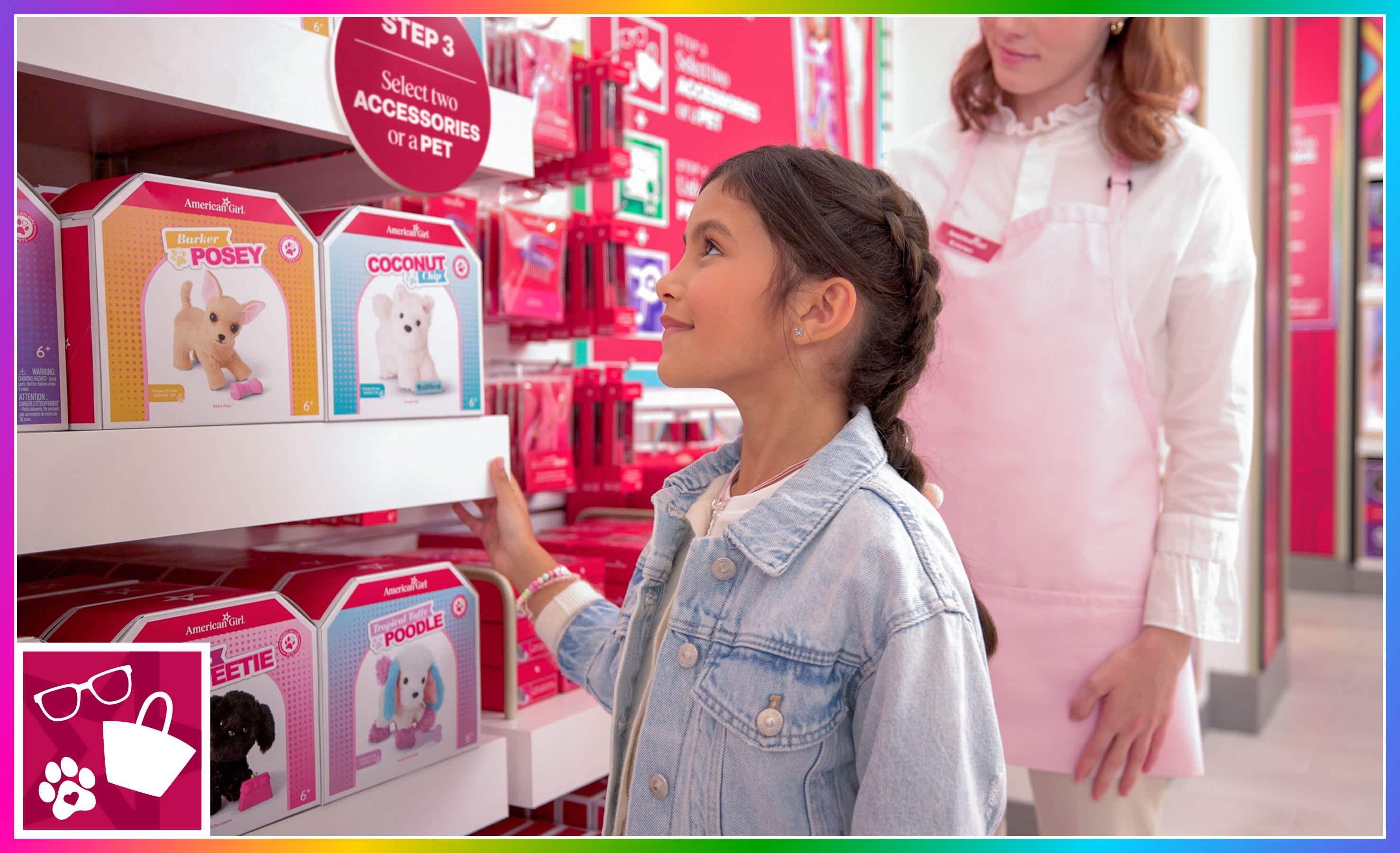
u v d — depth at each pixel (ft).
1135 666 4.57
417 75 3.80
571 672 3.89
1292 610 19.01
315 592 3.50
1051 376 4.78
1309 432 20.56
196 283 3.12
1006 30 4.70
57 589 3.45
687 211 8.68
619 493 6.73
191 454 3.07
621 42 7.88
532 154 4.34
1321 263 20.11
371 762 3.59
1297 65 20.01
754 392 3.06
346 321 3.56
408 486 3.76
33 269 2.84
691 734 2.84
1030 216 4.85
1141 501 4.74
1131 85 4.65
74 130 3.92
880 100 11.80
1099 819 4.81
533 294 5.79
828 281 2.88
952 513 5.00
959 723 2.56
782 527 2.83
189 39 3.07
